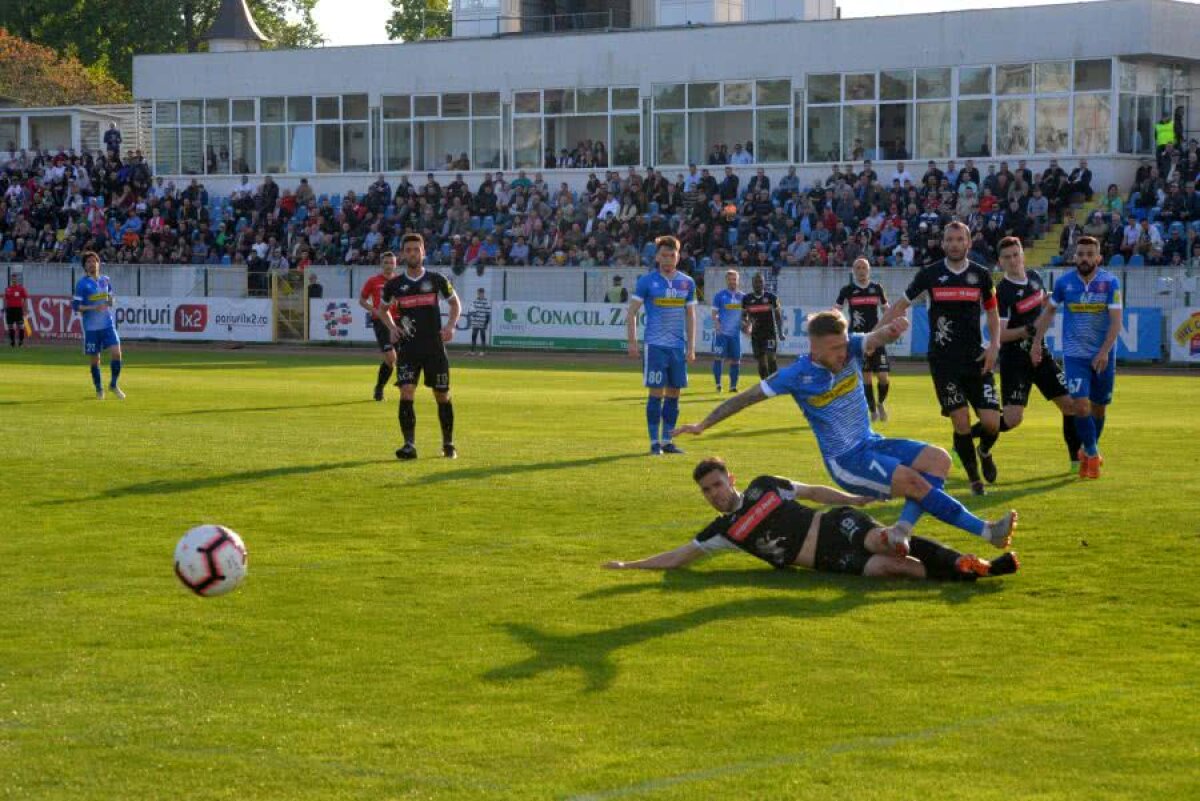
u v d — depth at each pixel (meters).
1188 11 50.38
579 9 64.62
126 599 9.88
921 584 10.09
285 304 51.75
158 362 40.81
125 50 107.25
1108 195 45.62
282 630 9.02
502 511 13.31
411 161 62.72
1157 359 39.69
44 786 6.41
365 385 30.98
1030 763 6.55
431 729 7.10
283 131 64.44
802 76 55.28
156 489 14.70
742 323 29.73
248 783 6.43
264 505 13.73
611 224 51.44
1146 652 8.32
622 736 6.97
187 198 60.31
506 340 49.03
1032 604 9.47
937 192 47.38
